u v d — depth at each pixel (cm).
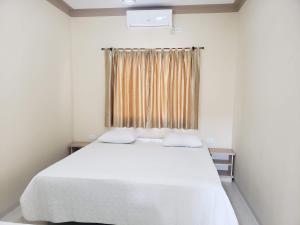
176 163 264
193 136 359
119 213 215
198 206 203
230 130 385
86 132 415
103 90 406
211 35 376
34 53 300
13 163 268
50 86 339
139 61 389
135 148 332
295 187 175
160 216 208
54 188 220
